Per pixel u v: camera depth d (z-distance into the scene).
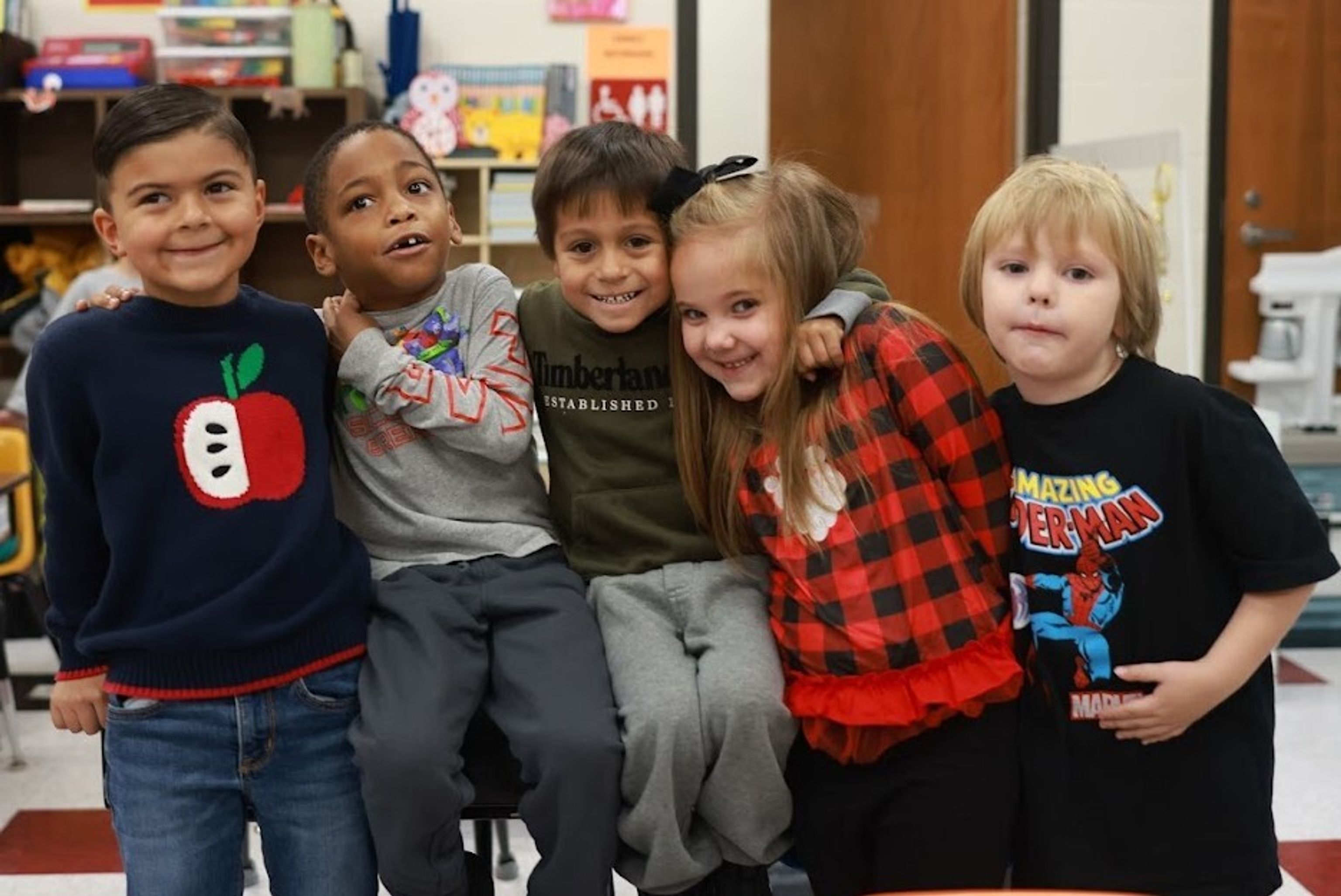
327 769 1.39
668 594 1.46
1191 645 1.30
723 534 1.48
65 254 4.15
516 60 4.19
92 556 1.39
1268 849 1.33
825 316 1.43
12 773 2.74
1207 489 1.28
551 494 1.59
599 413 1.54
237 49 4.00
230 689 1.35
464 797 1.32
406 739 1.29
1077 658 1.32
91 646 1.36
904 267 4.50
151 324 1.37
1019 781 1.37
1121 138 3.22
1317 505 3.47
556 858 1.31
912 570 1.36
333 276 1.62
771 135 4.67
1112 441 1.31
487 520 1.53
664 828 1.31
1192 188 4.10
